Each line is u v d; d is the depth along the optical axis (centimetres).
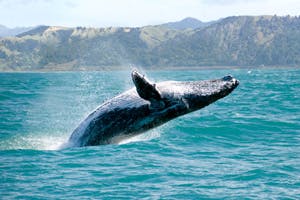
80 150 2194
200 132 2738
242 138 2602
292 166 1950
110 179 1753
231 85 2198
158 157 2086
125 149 2214
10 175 1802
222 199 1560
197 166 1945
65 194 1589
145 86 1994
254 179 1772
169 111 2172
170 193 1608
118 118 2244
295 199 1562
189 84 2227
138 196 1574
